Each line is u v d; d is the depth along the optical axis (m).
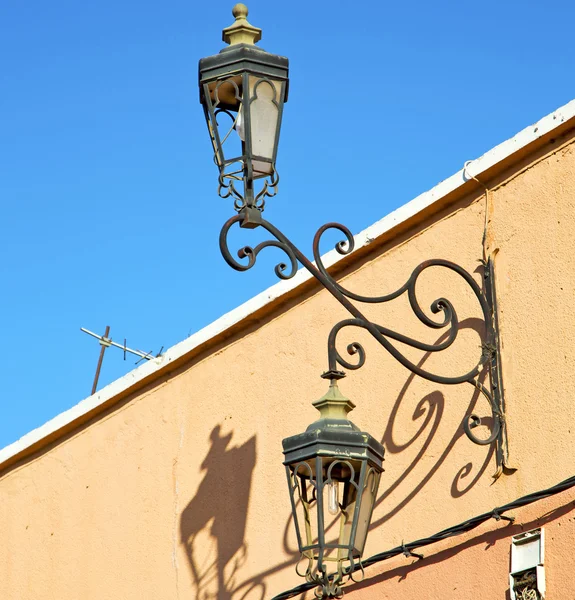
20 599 9.58
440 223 7.34
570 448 6.22
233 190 6.28
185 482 8.62
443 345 6.51
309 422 7.80
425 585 6.64
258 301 8.40
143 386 9.28
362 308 7.68
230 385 8.53
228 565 8.04
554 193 6.72
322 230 6.39
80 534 9.34
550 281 6.59
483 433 6.69
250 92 6.34
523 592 6.07
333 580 5.89
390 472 7.16
